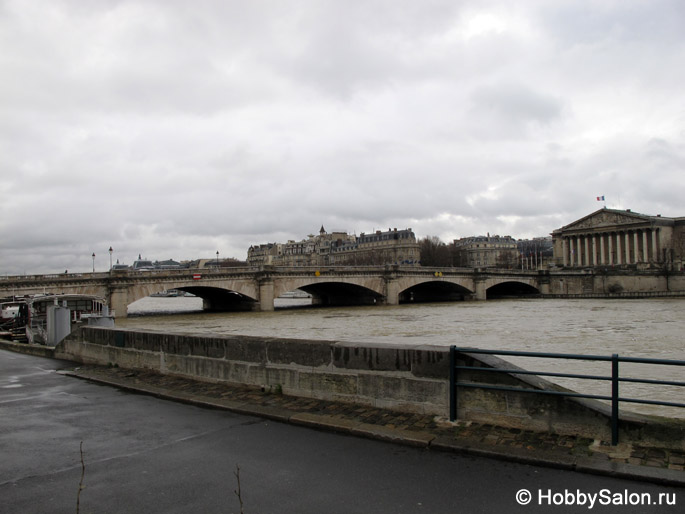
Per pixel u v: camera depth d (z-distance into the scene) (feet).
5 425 38.06
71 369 63.62
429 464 28.68
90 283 278.67
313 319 274.36
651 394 87.45
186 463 29.58
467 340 173.99
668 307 336.90
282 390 43.50
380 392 38.22
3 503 24.76
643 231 636.48
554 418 32.01
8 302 254.68
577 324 224.74
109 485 26.73
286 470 28.22
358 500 24.52
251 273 342.23
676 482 25.23
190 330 219.00
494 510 23.38
